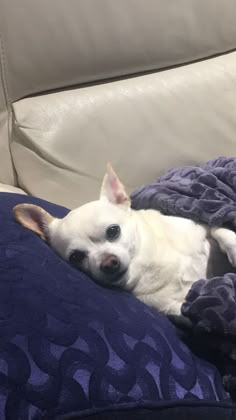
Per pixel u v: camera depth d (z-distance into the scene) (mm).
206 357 844
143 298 1028
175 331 858
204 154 1373
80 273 923
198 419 705
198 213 1062
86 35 1237
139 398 673
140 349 733
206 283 886
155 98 1337
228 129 1402
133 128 1301
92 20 1236
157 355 741
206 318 831
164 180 1226
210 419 716
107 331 732
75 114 1253
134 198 1202
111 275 969
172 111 1346
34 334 686
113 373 681
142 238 1043
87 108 1267
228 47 1463
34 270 814
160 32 1333
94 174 1259
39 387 636
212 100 1395
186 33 1372
